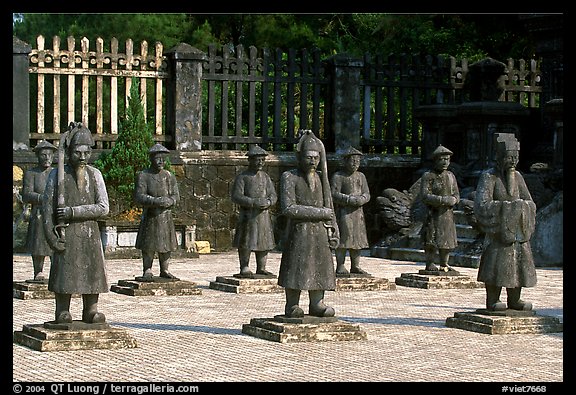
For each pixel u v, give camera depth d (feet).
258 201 70.18
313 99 107.24
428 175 74.59
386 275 79.66
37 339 45.98
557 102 91.97
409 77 110.93
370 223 107.45
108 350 46.16
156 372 41.65
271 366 43.27
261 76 104.94
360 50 141.69
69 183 46.80
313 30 149.07
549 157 103.04
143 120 94.99
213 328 52.95
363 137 109.81
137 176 67.56
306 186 50.26
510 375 42.45
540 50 106.11
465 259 87.61
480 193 54.13
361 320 56.59
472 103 101.09
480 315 53.98
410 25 138.72
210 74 102.99
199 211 100.94
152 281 67.26
